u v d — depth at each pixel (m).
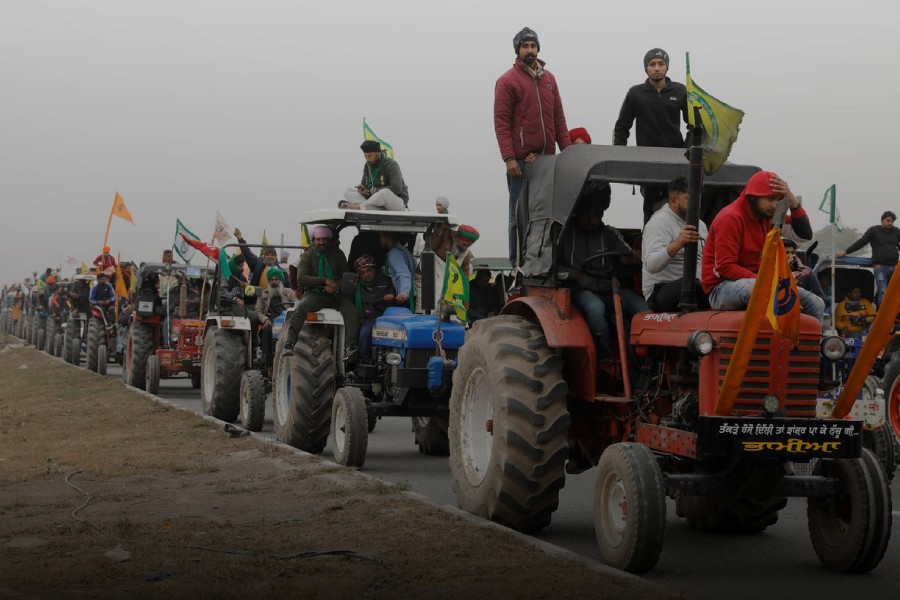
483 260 18.48
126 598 6.26
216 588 6.43
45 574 6.82
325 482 10.13
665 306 8.01
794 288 6.70
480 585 6.48
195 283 23.00
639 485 7.11
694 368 7.50
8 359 34.22
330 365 12.95
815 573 7.51
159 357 21.64
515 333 8.76
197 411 17.72
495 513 8.62
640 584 6.54
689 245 7.55
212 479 10.64
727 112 7.68
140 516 8.78
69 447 13.09
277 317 16.77
